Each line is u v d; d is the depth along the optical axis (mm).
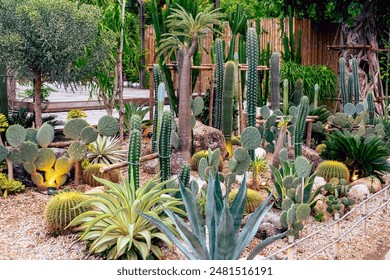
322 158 6602
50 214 4309
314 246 4414
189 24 5949
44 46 5844
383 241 4613
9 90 8188
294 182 4750
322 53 10633
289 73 9055
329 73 9312
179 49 6746
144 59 12117
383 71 9312
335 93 9484
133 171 4547
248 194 4797
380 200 5613
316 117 7035
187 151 5898
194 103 6184
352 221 4984
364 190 5527
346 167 6066
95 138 5430
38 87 6164
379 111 8992
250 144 5145
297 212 4301
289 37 9883
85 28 6039
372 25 9094
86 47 6355
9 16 5848
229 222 3115
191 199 3566
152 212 3961
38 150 5258
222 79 6977
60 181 5449
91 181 5492
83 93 11867
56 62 6004
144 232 3885
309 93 9125
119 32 7344
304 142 7355
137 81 13867
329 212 4926
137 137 4523
